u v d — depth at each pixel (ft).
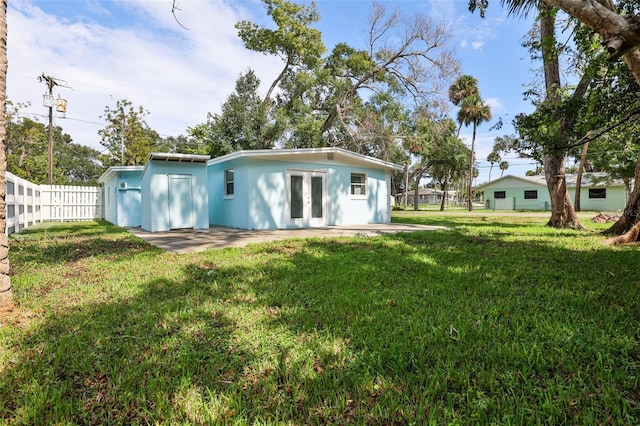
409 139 66.74
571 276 13.38
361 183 42.78
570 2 10.91
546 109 23.40
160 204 31.86
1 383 5.97
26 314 9.39
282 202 35.60
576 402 5.38
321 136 71.15
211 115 67.56
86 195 52.90
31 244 22.54
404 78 63.26
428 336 7.84
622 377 6.01
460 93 93.56
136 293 11.41
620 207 86.43
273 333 8.14
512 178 107.04
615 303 10.11
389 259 17.16
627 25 9.41
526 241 23.72
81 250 20.21
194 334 8.08
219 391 5.86
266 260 16.80
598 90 21.30
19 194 33.27
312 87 72.69
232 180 38.04
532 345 7.27
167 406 5.42
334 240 24.04
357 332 8.14
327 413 5.24
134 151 93.81
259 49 71.97
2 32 9.33
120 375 6.31
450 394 5.60
